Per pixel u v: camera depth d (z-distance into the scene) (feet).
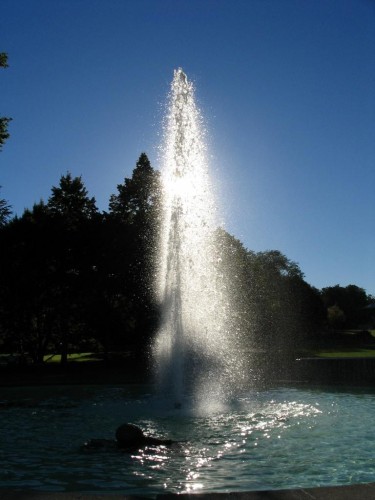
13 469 26.66
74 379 82.89
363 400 55.83
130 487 23.03
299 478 24.16
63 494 16.20
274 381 79.10
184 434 36.04
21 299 117.19
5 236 118.32
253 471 25.58
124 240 116.98
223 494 16.29
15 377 85.87
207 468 26.32
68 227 120.16
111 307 119.03
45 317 123.44
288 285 187.21
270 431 37.01
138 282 117.19
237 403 53.31
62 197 138.00
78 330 125.29
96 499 15.83
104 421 42.86
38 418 44.88
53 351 140.67
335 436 34.83
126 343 131.64
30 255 117.50
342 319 294.46
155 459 28.50
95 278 118.32
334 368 77.87
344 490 16.47
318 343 184.85
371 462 27.17
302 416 44.09
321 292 387.55
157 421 42.19
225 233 117.29
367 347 172.86
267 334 128.47
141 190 131.64
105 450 30.89
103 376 87.71
